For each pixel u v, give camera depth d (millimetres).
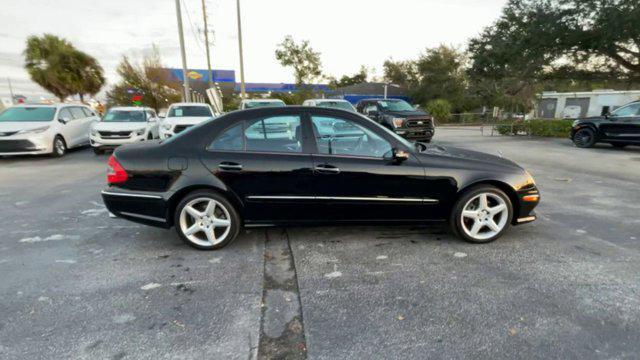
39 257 3609
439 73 39219
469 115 32375
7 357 2186
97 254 3676
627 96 30734
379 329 2461
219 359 2184
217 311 2676
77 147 12461
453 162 3814
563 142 13922
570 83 19844
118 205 3652
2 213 5066
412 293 2910
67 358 2184
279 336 2395
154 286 3033
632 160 9523
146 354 2221
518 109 27656
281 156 3609
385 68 51438
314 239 4062
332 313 2648
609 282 3068
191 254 3668
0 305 2736
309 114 3729
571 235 4160
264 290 2977
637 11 12125
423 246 3852
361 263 3453
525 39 15797
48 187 6664
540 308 2691
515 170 3895
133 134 10531
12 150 9562
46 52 30781
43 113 10734
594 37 14289
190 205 3639
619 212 5043
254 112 3707
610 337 2367
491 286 3010
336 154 3678
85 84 32188
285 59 27844
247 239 4062
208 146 3617
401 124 12109
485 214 3873
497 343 2314
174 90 34062
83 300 2814
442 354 2217
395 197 3730
